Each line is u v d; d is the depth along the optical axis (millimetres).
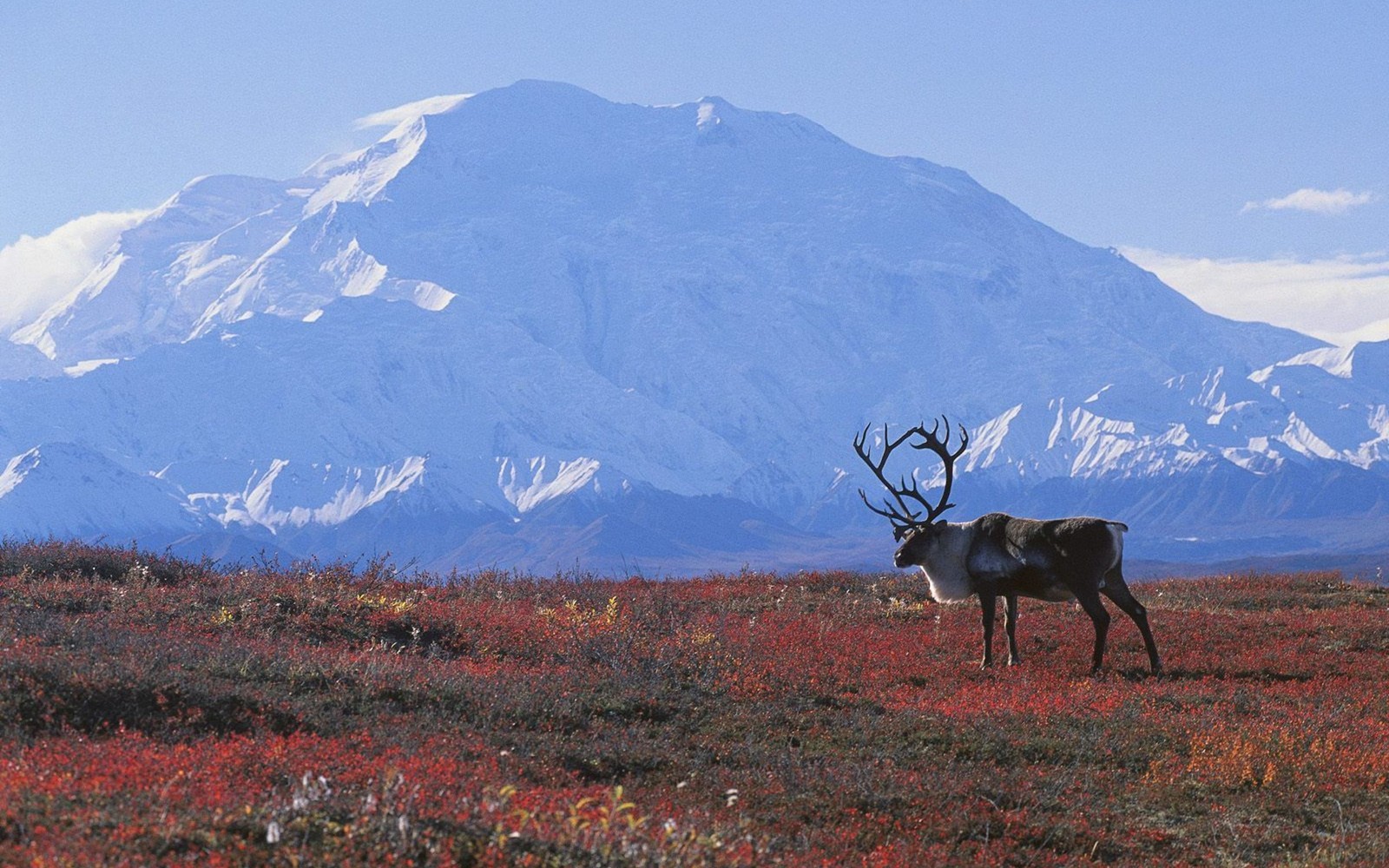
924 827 49844
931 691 77125
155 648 65062
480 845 37000
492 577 120062
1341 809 55500
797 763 56094
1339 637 100875
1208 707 73625
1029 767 59594
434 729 56469
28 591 87938
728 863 38750
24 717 52156
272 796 40312
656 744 58688
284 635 80875
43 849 33719
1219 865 49562
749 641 87062
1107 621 85188
